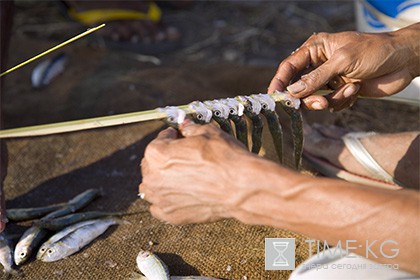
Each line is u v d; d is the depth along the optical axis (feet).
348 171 8.64
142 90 11.70
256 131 6.99
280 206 5.22
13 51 13.20
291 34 15.61
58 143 10.16
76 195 9.04
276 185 5.19
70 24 15.75
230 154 5.42
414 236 4.89
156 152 5.64
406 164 8.17
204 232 7.84
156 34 14.49
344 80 7.38
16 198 8.96
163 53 14.49
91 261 7.55
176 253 7.54
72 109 11.32
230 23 16.21
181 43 15.19
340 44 7.26
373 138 8.57
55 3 16.84
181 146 5.58
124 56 13.58
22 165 9.66
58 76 12.40
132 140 10.13
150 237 7.87
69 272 7.41
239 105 6.64
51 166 9.66
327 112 10.68
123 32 14.29
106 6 14.12
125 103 11.30
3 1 9.12
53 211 8.46
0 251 7.55
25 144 10.15
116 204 8.73
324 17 16.15
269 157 9.07
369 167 8.39
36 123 10.93
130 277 7.24
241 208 5.39
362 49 6.96
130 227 8.16
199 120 6.46
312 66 7.54
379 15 9.30
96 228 7.97
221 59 14.53
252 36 15.56
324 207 5.08
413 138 8.34
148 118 6.25
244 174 5.27
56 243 7.62
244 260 7.29
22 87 12.10
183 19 16.40
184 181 5.52
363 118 10.94
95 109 11.25
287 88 6.98
